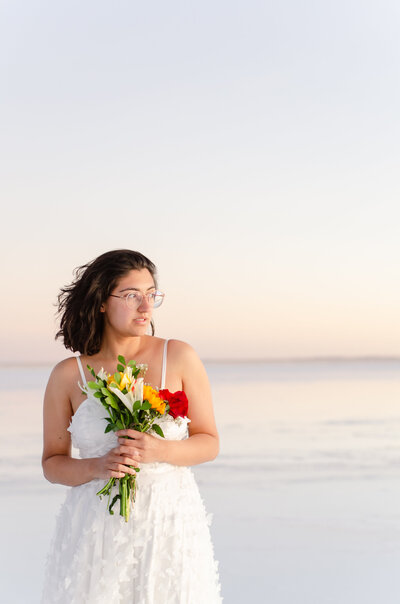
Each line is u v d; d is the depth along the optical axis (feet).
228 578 16.15
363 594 15.20
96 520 8.28
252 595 15.03
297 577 16.12
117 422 8.23
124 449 8.05
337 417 43.42
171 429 8.49
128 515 8.19
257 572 16.60
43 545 18.71
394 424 40.52
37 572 16.60
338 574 16.42
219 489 25.64
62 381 8.96
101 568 8.19
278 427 39.47
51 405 9.00
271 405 50.19
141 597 8.05
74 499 8.52
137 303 8.64
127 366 8.37
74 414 8.77
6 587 15.55
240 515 22.02
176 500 8.38
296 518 21.59
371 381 77.30
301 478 27.32
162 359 8.94
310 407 48.85
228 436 36.63
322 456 31.53
